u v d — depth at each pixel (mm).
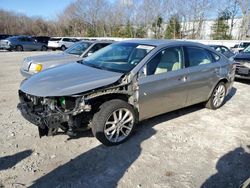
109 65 4250
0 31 54000
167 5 42844
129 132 3951
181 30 42531
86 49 8000
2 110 5160
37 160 3361
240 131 4484
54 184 2920
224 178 3117
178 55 4559
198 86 4883
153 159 3477
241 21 34219
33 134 4074
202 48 5090
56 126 3354
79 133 4148
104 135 3641
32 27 56438
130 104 3938
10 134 4035
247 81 9266
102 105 3660
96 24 53875
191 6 40344
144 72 3971
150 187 2912
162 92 4199
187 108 5629
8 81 8266
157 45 4367
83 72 3986
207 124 4750
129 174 3133
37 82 3738
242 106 5965
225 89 5715
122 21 49938
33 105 3553
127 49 4488
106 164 3326
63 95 3311
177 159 3498
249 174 3209
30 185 2891
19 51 23328
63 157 3453
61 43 25781
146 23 46000
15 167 3191
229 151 3758
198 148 3816
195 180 3062
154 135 4188
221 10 38688
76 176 3070
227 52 14211
